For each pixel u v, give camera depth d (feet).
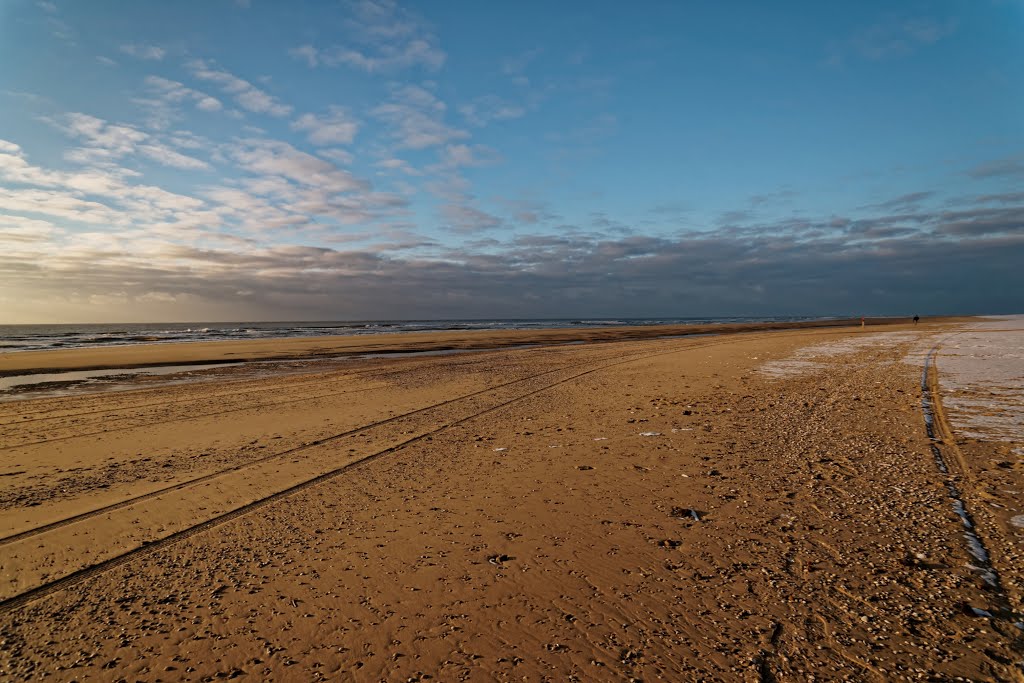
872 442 25.02
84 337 185.06
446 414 36.96
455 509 18.67
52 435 32.04
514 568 14.23
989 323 175.52
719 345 95.30
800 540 15.26
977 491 18.21
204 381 59.41
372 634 11.43
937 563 13.65
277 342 129.80
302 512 18.75
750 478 20.70
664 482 20.70
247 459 25.99
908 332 119.75
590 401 40.47
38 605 12.94
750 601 12.28
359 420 35.32
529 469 23.20
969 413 30.17
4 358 85.56
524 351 97.60
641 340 134.21
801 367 55.77
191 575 14.29
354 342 129.08
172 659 10.73
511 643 11.00
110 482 22.63
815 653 10.39
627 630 11.34
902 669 9.85
